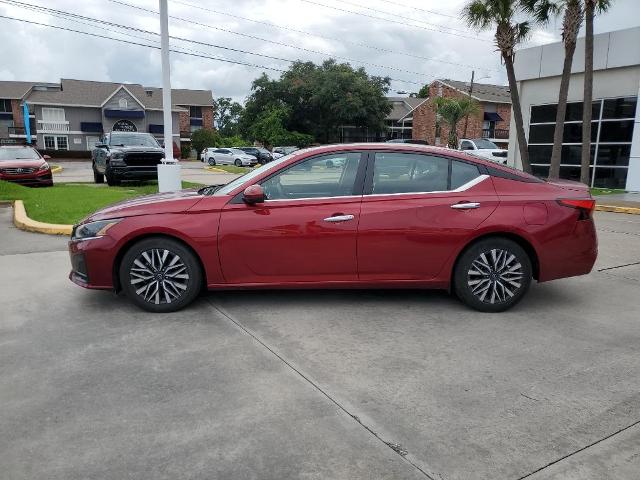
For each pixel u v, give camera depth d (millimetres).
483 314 4820
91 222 4785
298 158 4828
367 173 4805
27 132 50344
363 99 53438
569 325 4555
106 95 54031
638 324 4602
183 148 57156
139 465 2596
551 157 18531
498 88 54844
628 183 17719
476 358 3852
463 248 4766
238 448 2736
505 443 2791
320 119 56531
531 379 3521
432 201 4734
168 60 10477
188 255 4711
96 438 2818
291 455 2680
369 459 2652
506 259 4793
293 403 3188
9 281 5785
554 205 4812
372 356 3875
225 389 3357
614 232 9789
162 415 3049
